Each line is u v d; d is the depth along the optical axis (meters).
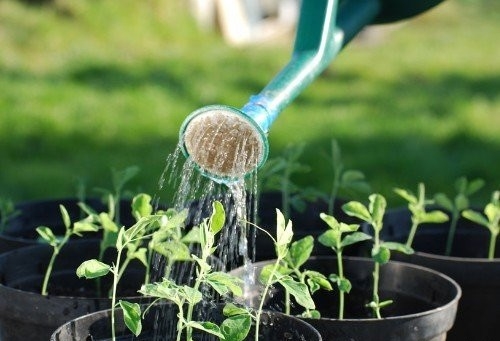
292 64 2.21
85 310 2.13
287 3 11.45
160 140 6.88
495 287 2.49
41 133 6.82
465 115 7.92
